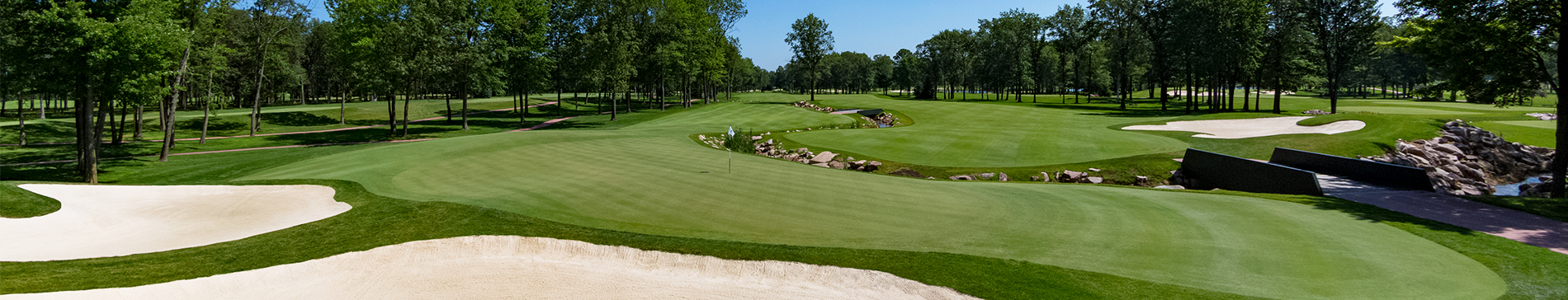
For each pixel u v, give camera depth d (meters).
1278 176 17.73
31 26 22.44
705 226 12.59
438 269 10.41
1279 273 8.66
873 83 164.12
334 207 15.95
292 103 94.25
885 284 9.04
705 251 10.54
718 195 16.25
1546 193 23.47
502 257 10.98
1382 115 37.03
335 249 11.38
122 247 12.25
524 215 13.48
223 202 17.16
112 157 33.78
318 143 42.66
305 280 10.09
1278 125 38.12
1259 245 10.19
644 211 14.13
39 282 9.62
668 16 67.62
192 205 16.80
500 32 56.19
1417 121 34.16
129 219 15.35
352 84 59.97
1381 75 110.88
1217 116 46.84
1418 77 107.56
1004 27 90.19
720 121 50.28
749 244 10.80
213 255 11.16
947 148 30.59
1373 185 17.36
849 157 29.09
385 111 66.50
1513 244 9.99
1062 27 73.62
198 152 37.03
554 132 36.62
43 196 16.53
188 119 54.06
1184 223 11.93
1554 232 10.85
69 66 23.22
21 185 17.39
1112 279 8.52
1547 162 30.36
